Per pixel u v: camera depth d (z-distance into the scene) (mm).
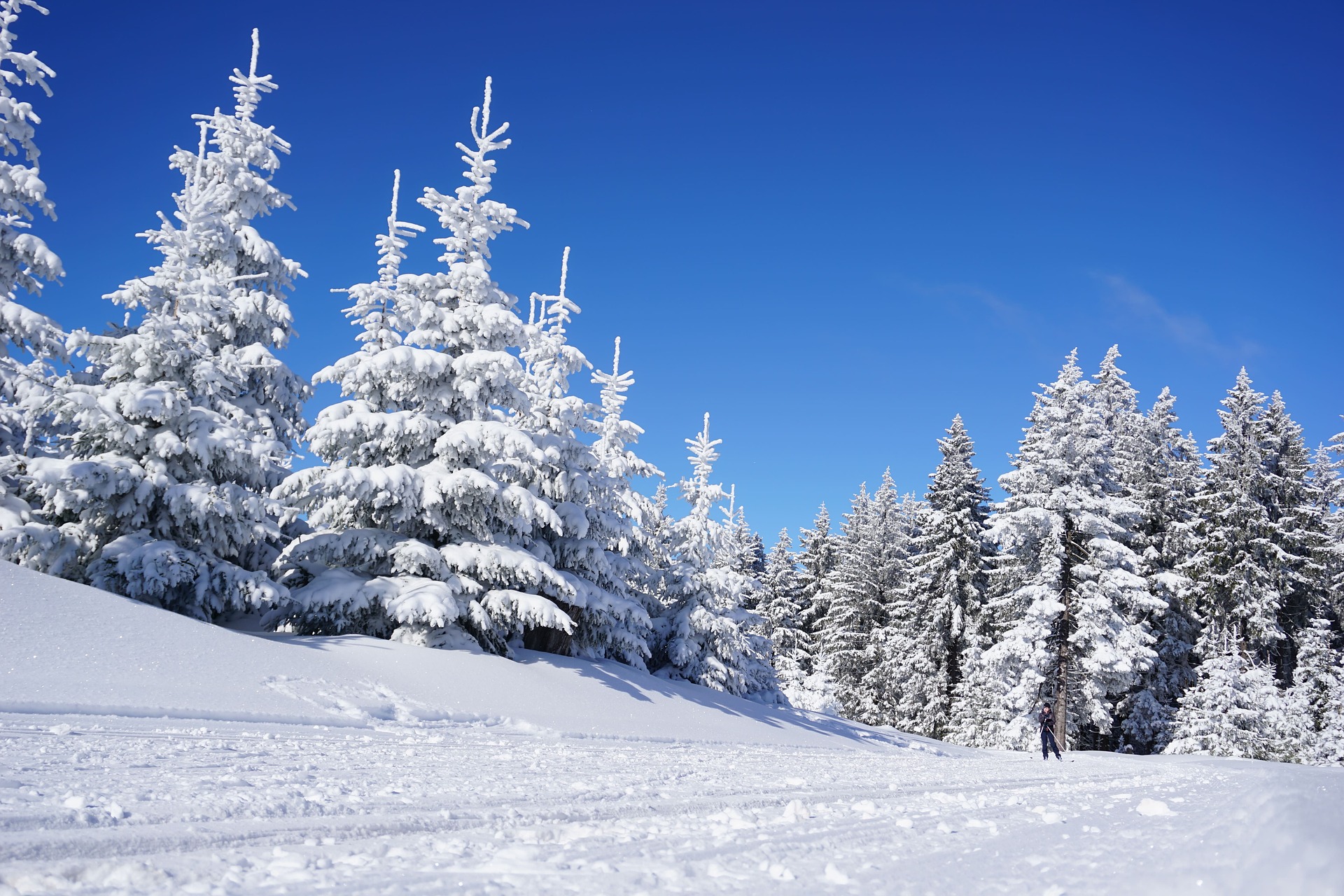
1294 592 40531
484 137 21609
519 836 4418
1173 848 4359
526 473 22766
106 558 16406
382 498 18391
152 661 12984
